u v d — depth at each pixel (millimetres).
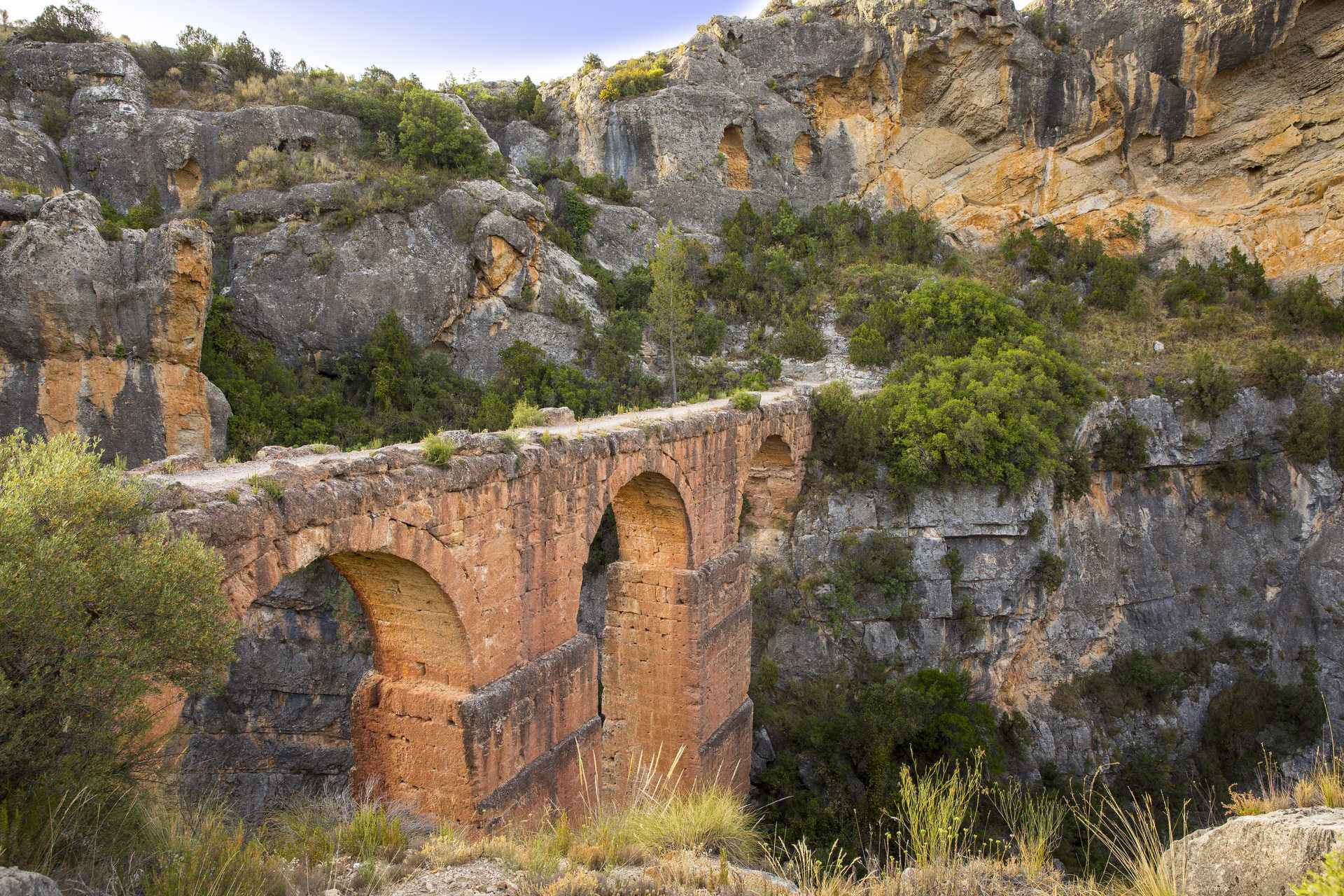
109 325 26812
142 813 8133
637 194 53500
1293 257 47312
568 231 48031
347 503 11742
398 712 14641
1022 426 30406
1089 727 32031
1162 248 50375
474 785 14078
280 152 41969
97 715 7668
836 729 26578
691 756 21625
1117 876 8398
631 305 45688
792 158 56219
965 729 26125
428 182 40000
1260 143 48969
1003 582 30953
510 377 36844
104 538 7902
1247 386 36875
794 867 9898
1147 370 37594
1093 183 52656
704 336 43375
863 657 29438
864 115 56438
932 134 56000
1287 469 36125
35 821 7082
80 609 7297
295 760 28141
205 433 28641
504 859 9484
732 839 10945
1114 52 50719
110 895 6906
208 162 41656
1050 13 53344
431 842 10148
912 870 8906
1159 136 51031
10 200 28922
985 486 30766
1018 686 32406
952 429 30359
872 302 44812
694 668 21578
